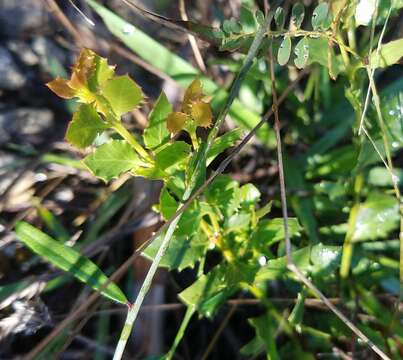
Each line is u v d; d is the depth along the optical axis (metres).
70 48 0.24
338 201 0.22
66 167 0.23
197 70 0.22
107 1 0.24
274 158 0.24
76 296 0.22
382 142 0.21
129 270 0.22
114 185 0.23
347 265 0.21
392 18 0.22
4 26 0.24
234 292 0.21
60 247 0.18
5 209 0.22
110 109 0.15
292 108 0.24
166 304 0.21
